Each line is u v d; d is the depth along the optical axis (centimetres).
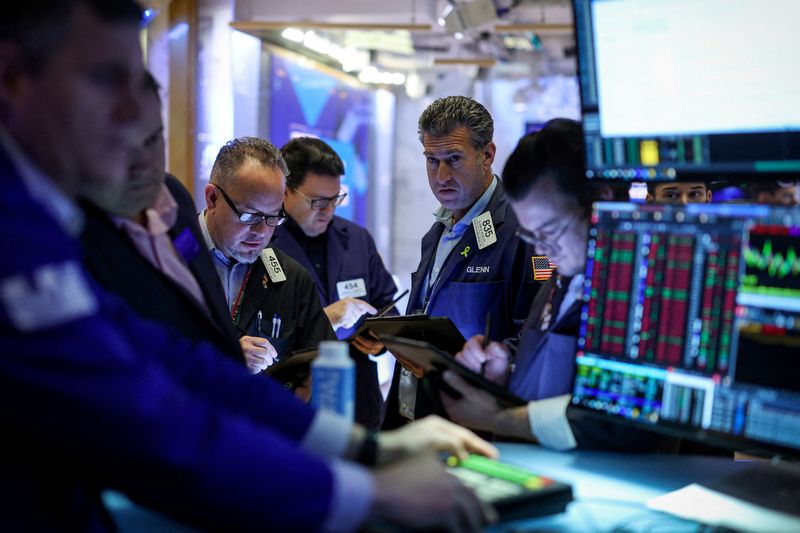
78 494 102
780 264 113
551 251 154
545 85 643
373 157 693
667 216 127
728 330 118
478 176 249
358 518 93
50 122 96
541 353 156
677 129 128
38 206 88
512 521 112
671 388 124
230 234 250
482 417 155
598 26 132
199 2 536
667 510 118
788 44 115
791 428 111
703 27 122
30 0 92
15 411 83
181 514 88
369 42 583
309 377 193
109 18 97
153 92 131
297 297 269
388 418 211
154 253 153
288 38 559
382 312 241
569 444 146
